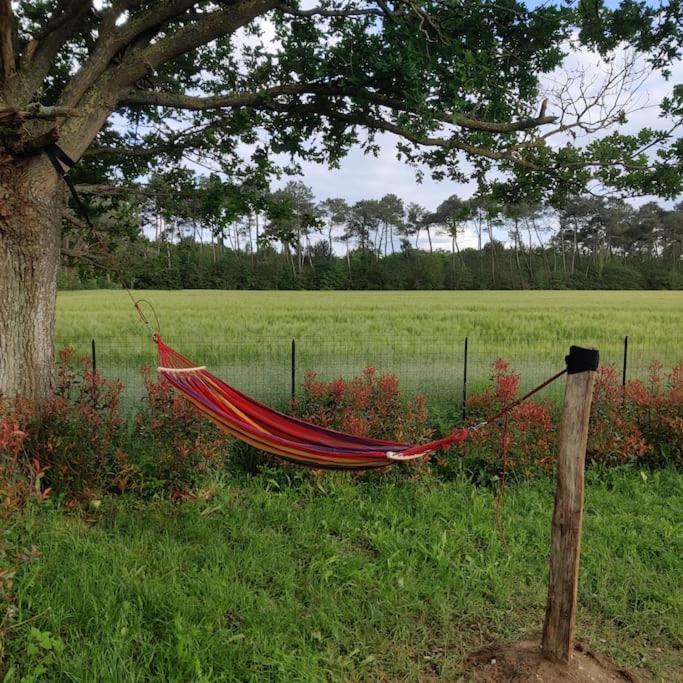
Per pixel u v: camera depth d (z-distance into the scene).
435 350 13.16
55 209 5.33
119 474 4.98
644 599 3.84
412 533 4.71
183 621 3.29
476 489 5.65
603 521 4.90
